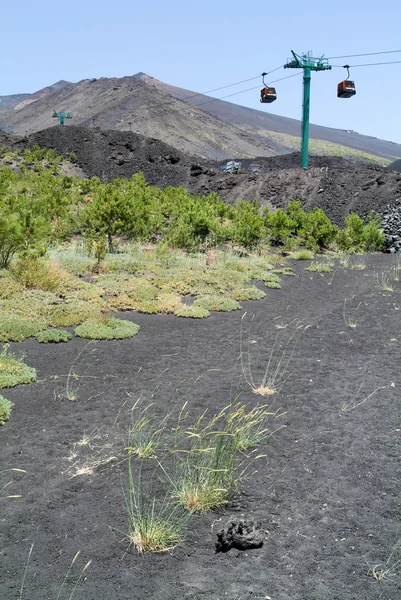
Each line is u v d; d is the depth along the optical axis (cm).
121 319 1116
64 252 1739
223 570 369
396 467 512
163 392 717
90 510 441
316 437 578
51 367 805
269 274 1762
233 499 461
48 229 1572
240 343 962
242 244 2312
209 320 1147
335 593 344
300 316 1205
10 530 412
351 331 1053
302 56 4484
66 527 417
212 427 603
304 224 2783
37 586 350
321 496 461
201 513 441
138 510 428
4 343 919
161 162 5272
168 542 401
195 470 486
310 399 691
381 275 1852
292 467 514
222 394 710
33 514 434
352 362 848
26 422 614
